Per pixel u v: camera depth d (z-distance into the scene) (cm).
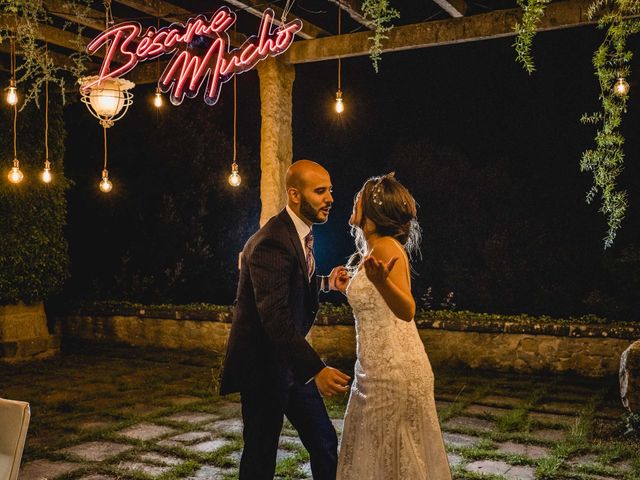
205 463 465
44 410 617
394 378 294
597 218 1021
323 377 307
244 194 1134
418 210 1116
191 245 1074
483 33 607
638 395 526
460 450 485
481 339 795
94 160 1042
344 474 306
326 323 858
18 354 847
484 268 1080
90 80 577
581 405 628
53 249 892
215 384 709
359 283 300
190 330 927
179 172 1081
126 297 1038
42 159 874
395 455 293
